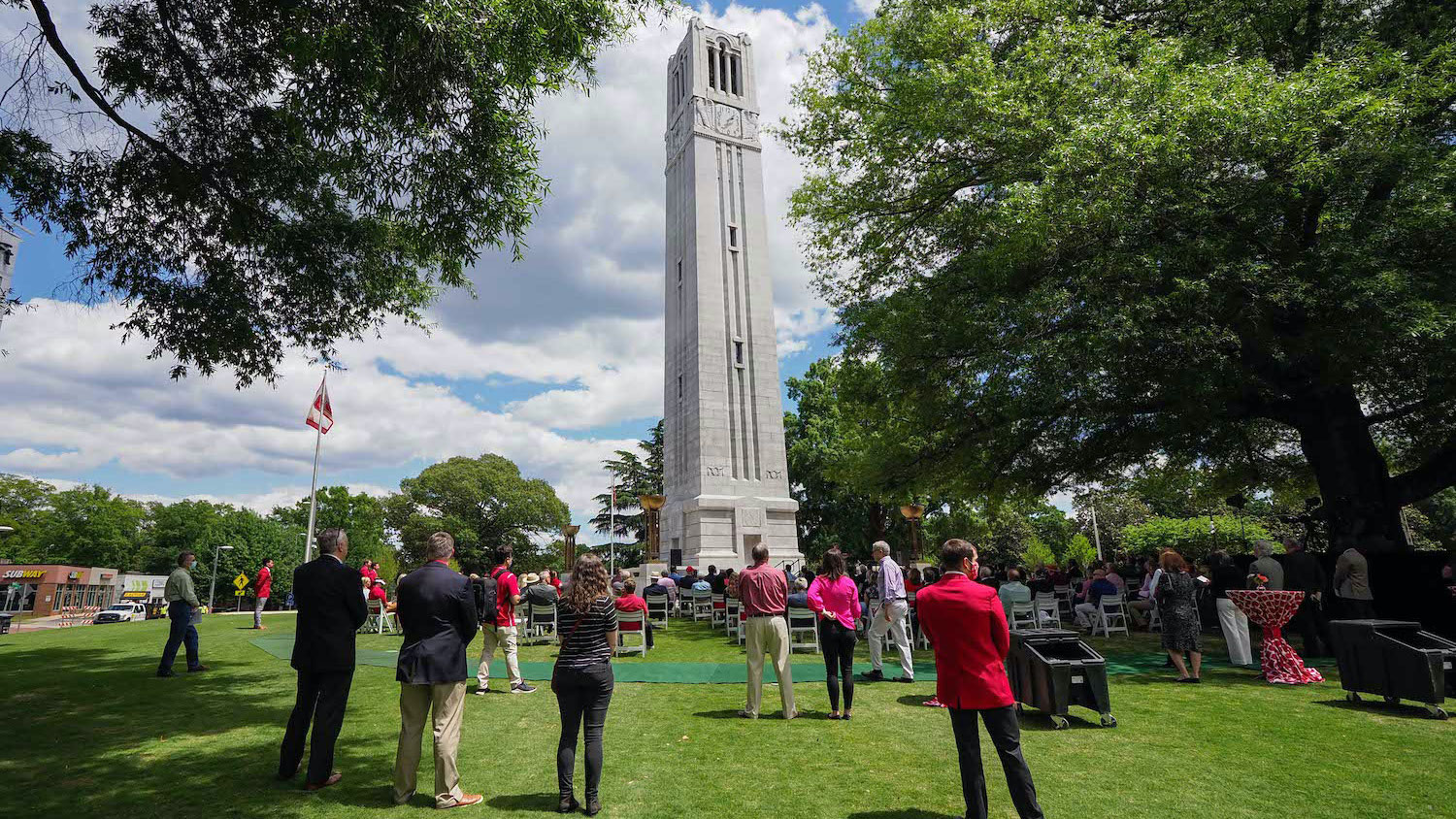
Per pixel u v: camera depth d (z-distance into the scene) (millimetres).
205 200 10344
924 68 15977
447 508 70812
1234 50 13453
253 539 70062
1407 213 11336
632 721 7660
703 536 32844
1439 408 13922
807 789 5434
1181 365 12156
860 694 9117
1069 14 15336
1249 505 45750
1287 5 13258
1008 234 13461
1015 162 14055
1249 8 13656
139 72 9156
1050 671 7320
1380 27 13383
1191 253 11547
